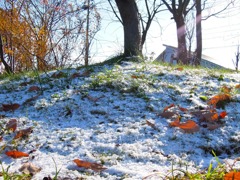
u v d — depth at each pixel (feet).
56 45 32.89
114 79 13.48
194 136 8.38
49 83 14.21
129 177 5.87
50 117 10.07
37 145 7.84
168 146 7.76
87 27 34.86
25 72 19.92
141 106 10.73
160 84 13.03
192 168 6.51
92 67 17.60
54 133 8.61
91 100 11.35
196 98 11.60
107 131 8.61
